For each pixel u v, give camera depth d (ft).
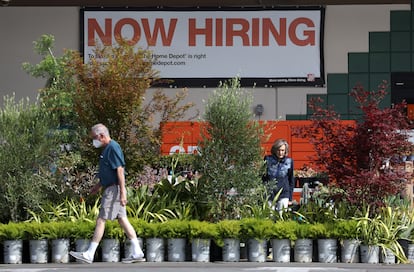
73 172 91.86
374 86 149.69
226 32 151.12
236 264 80.84
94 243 79.05
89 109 92.94
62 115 96.73
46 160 88.99
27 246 83.66
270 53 150.92
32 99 149.59
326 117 87.20
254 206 86.79
